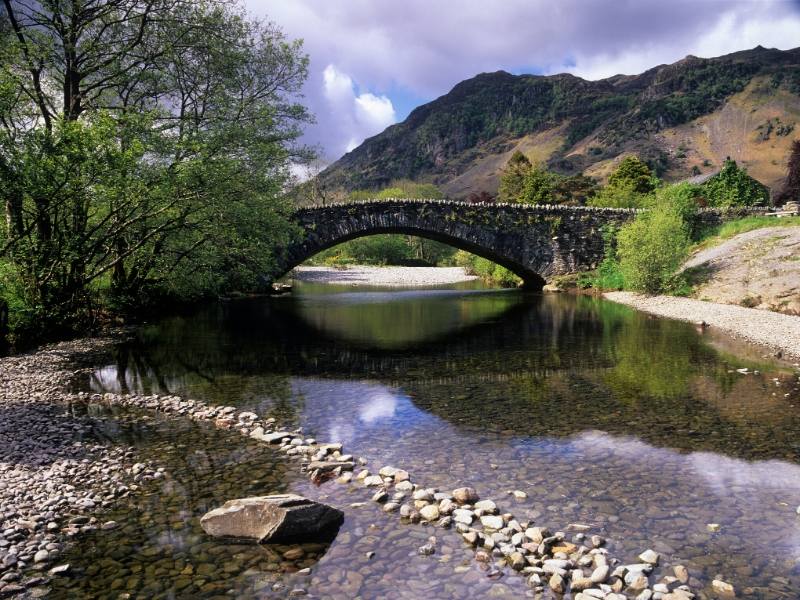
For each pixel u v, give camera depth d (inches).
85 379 560.4
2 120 653.3
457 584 210.2
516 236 1653.5
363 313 1205.7
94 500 278.8
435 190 5428.2
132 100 991.0
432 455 344.2
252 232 1016.9
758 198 3304.6
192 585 210.5
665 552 230.4
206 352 716.0
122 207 748.6
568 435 379.9
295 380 555.2
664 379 543.8
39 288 740.0
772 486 296.0
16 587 206.5
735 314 948.0
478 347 741.9
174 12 909.8
